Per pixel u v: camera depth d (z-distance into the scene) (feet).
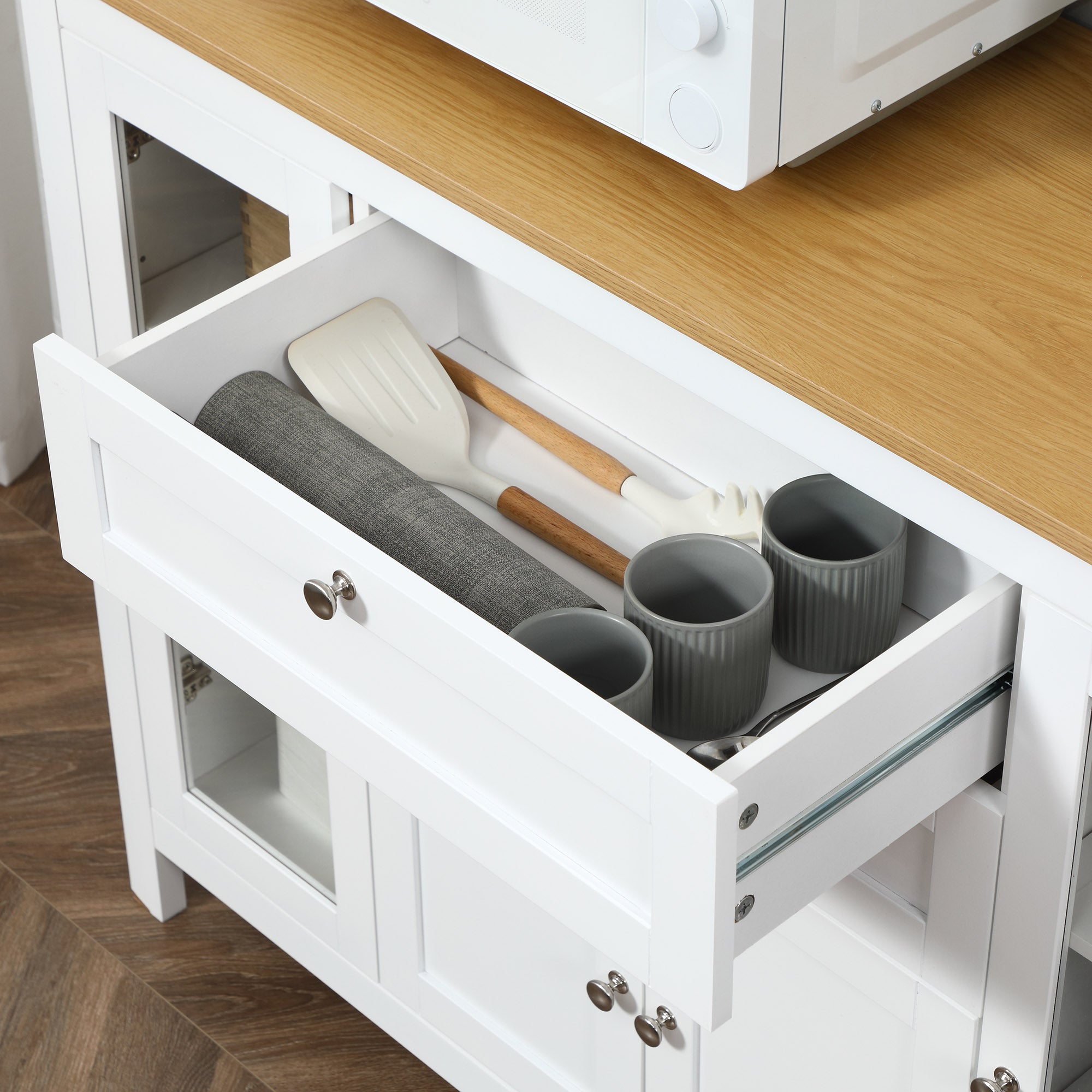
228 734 5.04
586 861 3.04
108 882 6.22
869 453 3.17
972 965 3.72
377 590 3.10
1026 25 3.72
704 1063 4.52
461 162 3.67
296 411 3.87
